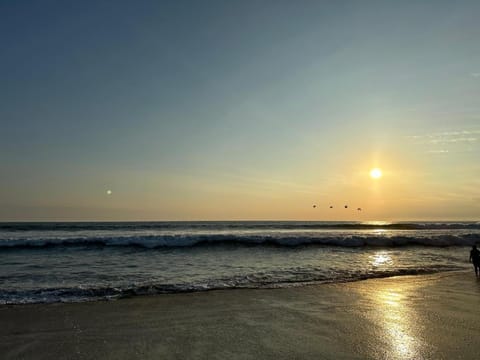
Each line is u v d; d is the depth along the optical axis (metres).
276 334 6.74
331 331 6.90
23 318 7.98
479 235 31.81
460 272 15.23
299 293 10.60
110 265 17.42
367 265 17.67
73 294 10.52
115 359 5.60
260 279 13.40
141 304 9.27
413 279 13.34
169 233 42.41
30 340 6.52
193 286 11.82
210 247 26.48
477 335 6.66
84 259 19.83
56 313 8.40
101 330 7.09
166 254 22.44
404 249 26.78
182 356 5.68
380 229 60.19
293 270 15.80
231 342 6.31
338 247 27.59
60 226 59.78
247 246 27.11
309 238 28.42
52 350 6.01
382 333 6.78
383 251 25.16
